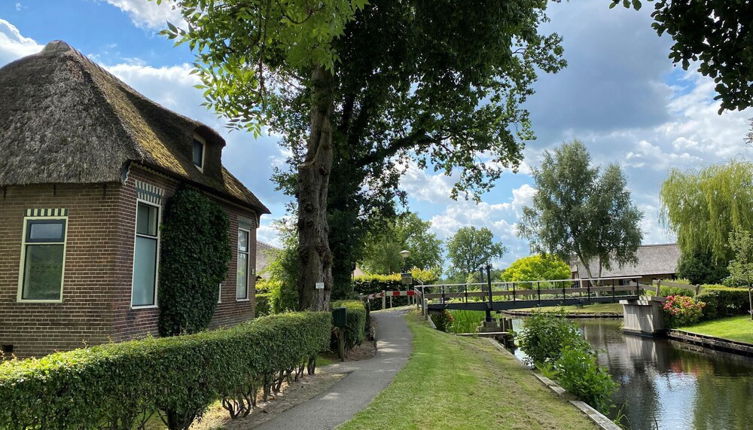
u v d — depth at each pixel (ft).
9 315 32.55
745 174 97.14
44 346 32.14
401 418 20.90
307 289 43.04
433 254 211.41
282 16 21.16
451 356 40.91
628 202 147.74
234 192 51.08
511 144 68.64
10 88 37.40
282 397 25.39
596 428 20.97
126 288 33.68
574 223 148.77
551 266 193.47
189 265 39.65
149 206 37.42
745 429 34.45
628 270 177.37
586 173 149.07
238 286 53.93
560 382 28.27
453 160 73.36
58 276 32.96
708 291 84.79
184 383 16.51
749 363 56.95
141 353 14.76
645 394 44.86
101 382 13.14
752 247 80.74
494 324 75.97
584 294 90.84
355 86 47.75
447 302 93.56
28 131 34.27
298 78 56.03
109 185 33.27
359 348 45.68
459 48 42.37
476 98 50.47
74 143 33.37
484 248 328.29
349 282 64.95
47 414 11.62
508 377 33.19
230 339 19.57
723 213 99.09
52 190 33.35
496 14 39.73
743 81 20.86
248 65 29.17
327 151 45.42
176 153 42.24
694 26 21.59
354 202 70.18
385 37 43.14
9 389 10.74
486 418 21.50
